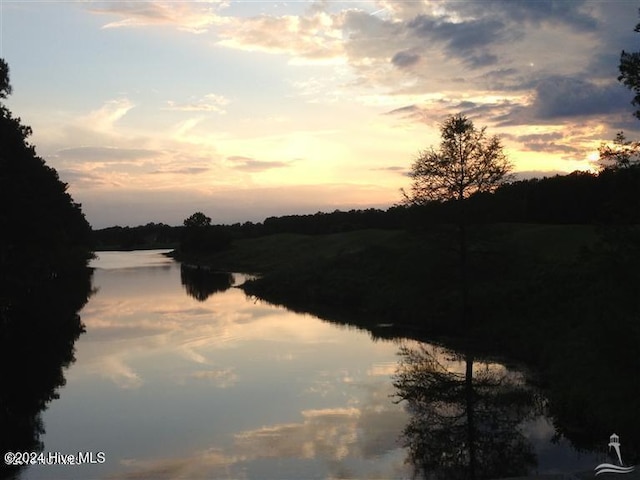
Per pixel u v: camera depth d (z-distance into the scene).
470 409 15.78
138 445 12.92
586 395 14.46
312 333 27.33
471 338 24.66
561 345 19.55
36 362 21.69
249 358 21.95
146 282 59.41
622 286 13.79
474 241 27.09
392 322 30.06
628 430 12.52
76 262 73.06
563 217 51.12
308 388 17.67
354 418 14.94
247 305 38.44
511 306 25.88
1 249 33.66
